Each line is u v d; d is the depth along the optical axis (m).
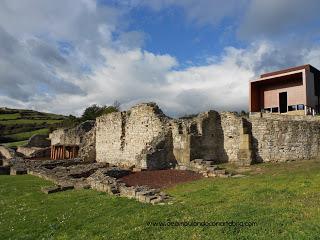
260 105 36.16
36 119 112.44
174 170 23.84
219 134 26.03
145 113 29.42
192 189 16.03
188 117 28.75
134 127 30.78
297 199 11.71
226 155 25.48
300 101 33.06
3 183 23.77
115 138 33.41
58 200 17.05
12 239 11.88
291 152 22.59
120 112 32.91
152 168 24.69
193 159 24.50
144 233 10.34
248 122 24.58
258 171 20.16
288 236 8.32
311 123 22.56
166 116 28.78
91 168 27.83
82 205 15.43
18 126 99.00
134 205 14.12
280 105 35.00
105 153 35.00
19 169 29.72
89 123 48.78
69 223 12.94
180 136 25.41
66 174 25.31
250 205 11.58
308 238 8.00
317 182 13.86
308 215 9.62
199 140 25.05
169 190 16.61
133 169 24.86
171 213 12.09
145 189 16.36
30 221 13.82
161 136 26.05
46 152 47.97
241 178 17.55
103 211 13.91
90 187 20.11
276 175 16.86
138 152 29.95
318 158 22.12
